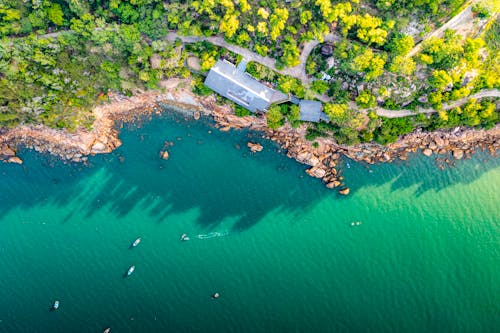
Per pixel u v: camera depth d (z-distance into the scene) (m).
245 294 61.56
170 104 62.16
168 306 61.69
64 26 53.62
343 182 61.59
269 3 50.22
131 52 54.91
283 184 62.06
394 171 61.44
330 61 54.50
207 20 53.22
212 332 61.09
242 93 56.84
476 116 55.72
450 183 61.31
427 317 60.12
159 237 62.09
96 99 61.69
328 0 48.19
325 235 61.72
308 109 57.19
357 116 55.53
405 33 51.59
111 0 50.16
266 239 62.00
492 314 59.81
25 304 62.16
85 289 62.00
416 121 57.69
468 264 60.78
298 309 61.12
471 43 49.41
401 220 61.69
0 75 54.31
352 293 61.16
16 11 50.44
